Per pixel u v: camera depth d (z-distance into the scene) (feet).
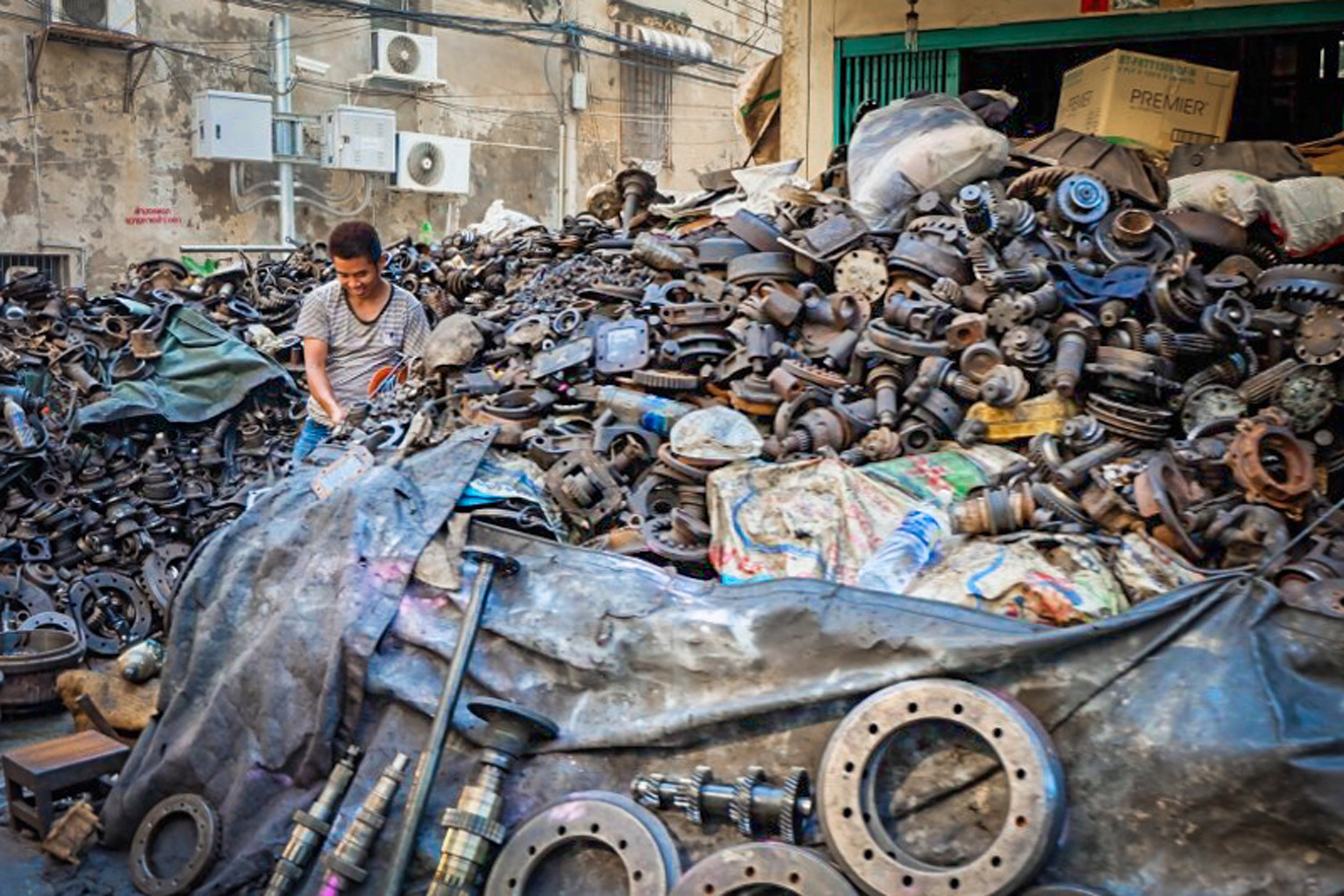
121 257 72.43
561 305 19.83
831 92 35.45
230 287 33.30
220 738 13.44
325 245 36.55
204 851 12.89
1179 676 10.23
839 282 17.46
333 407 19.58
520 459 15.75
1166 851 9.91
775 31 106.83
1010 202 17.15
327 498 14.53
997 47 33.47
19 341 25.21
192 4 73.61
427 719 12.58
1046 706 10.52
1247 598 10.44
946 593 12.25
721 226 21.56
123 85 71.46
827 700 11.12
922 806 10.63
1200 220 17.92
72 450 22.82
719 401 16.58
